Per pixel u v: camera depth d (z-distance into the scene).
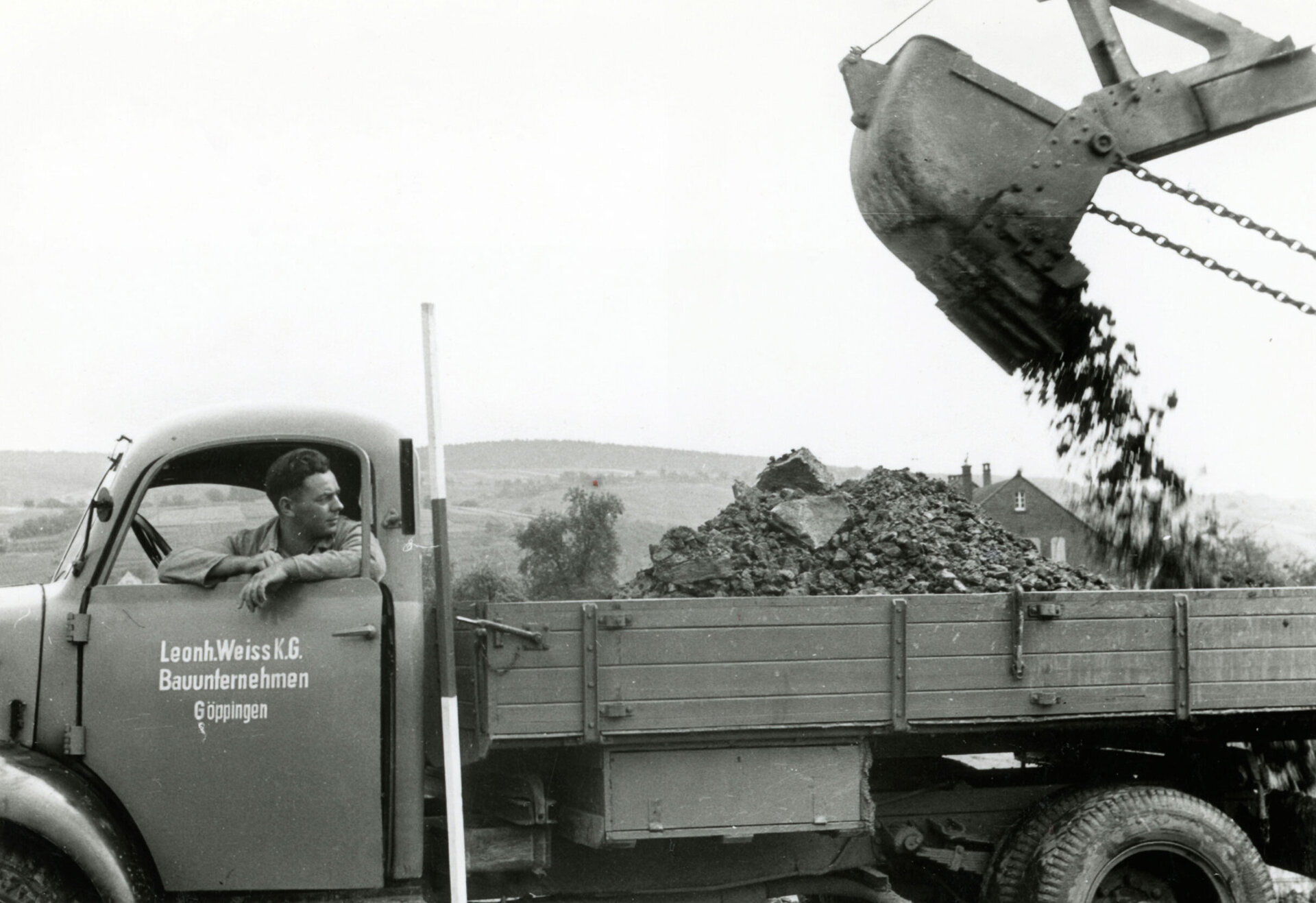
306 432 4.14
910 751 4.80
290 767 3.90
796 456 5.86
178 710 3.89
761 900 4.60
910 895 5.12
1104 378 5.70
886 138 5.12
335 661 3.94
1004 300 5.20
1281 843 5.05
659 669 4.00
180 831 3.87
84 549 3.96
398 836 4.00
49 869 3.72
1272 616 4.56
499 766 4.32
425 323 3.86
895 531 5.30
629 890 4.46
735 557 5.21
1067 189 5.04
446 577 3.80
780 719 4.09
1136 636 4.42
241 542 4.11
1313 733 5.00
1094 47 5.19
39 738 3.86
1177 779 5.05
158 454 4.05
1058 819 4.56
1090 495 5.94
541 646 3.92
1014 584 4.85
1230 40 5.09
